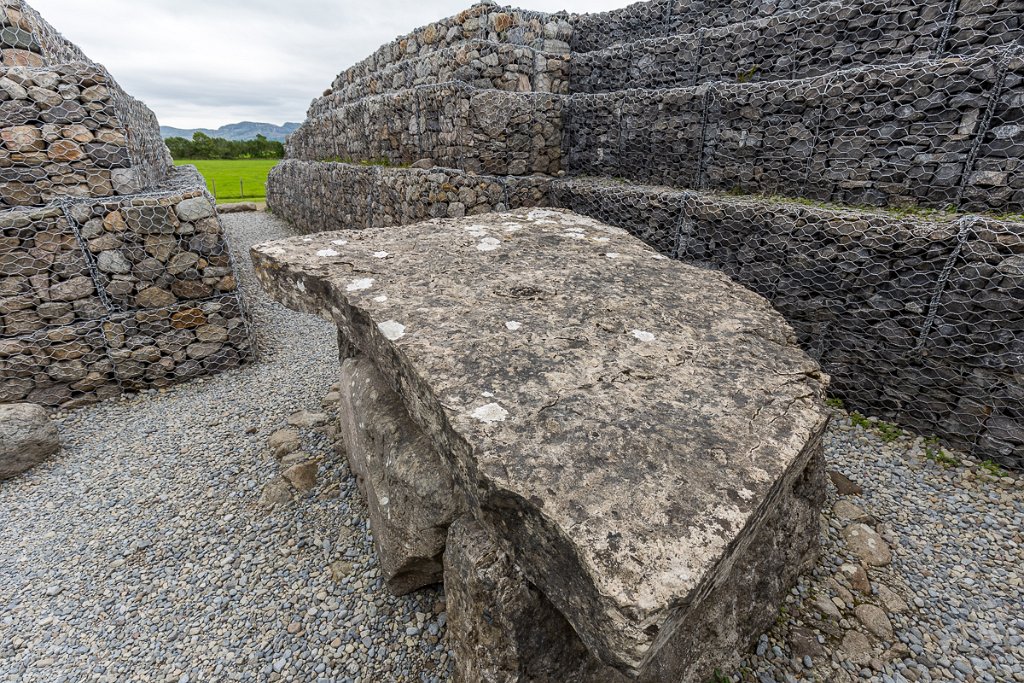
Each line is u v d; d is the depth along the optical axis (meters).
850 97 3.98
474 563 1.78
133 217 4.45
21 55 4.26
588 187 5.71
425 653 2.31
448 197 6.11
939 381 3.53
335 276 2.61
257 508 3.23
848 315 3.91
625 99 5.73
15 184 4.13
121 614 2.58
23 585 2.77
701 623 2.02
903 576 2.57
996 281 3.16
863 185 4.04
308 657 2.33
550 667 1.79
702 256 4.76
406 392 2.07
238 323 5.20
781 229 4.12
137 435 4.12
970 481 3.22
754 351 2.14
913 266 3.50
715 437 1.62
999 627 2.31
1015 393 3.21
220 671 2.28
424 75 6.97
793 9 4.92
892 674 2.12
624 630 1.16
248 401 4.62
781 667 2.14
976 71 3.36
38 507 3.33
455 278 2.61
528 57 6.37
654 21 6.11
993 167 3.39
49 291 4.31
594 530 1.28
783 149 4.51
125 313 4.62
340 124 9.53
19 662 2.36
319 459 3.60
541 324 2.21
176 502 3.33
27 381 4.38
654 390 1.84
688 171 5.31
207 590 2.69
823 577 2.53
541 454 1.52
